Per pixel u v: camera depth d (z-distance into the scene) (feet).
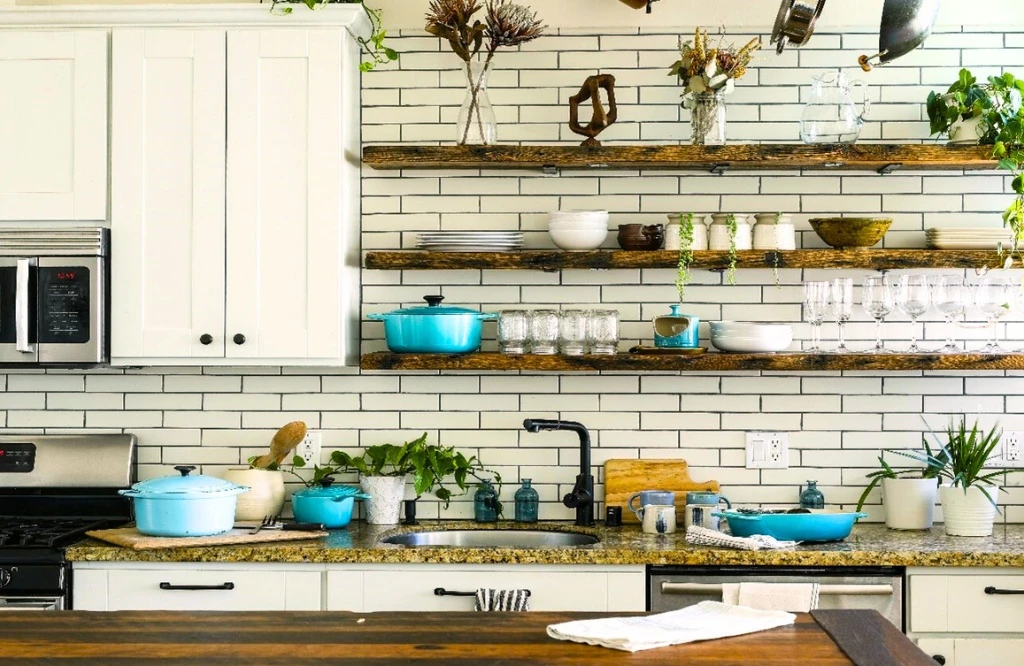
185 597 12.57
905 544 12.91
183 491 12.72
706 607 8.66
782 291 14.79
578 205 14.89
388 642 7.70
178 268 13.67
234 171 13.62
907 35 12.72
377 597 12.51
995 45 14.80
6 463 14.79
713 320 14.78
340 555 12.48
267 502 14.10
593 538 13.79
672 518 13.70
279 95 13.62
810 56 14.84
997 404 14.70
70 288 13.52
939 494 13.91
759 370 14.44
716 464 14.74
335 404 14.93
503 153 13.93
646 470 14.61
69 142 13.78
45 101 13.80
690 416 14.75
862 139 14.87
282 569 12.56
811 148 13.76
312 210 13.60
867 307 13.76
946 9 14.76
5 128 13.80
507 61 14.93
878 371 14.74
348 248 14.02
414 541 13.94
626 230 14.10
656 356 13.69
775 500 14.71
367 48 14.87
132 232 13.70
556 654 7.40
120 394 14.98
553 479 14.79
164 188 13.69
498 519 14.61
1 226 13.80
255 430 14.94
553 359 13.73
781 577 12.38
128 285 13.69
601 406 14.79
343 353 13.64
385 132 14.97
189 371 14.97
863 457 14.73
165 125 13.70
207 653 7.40
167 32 13.70
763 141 14.87
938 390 14.73
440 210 14.94
